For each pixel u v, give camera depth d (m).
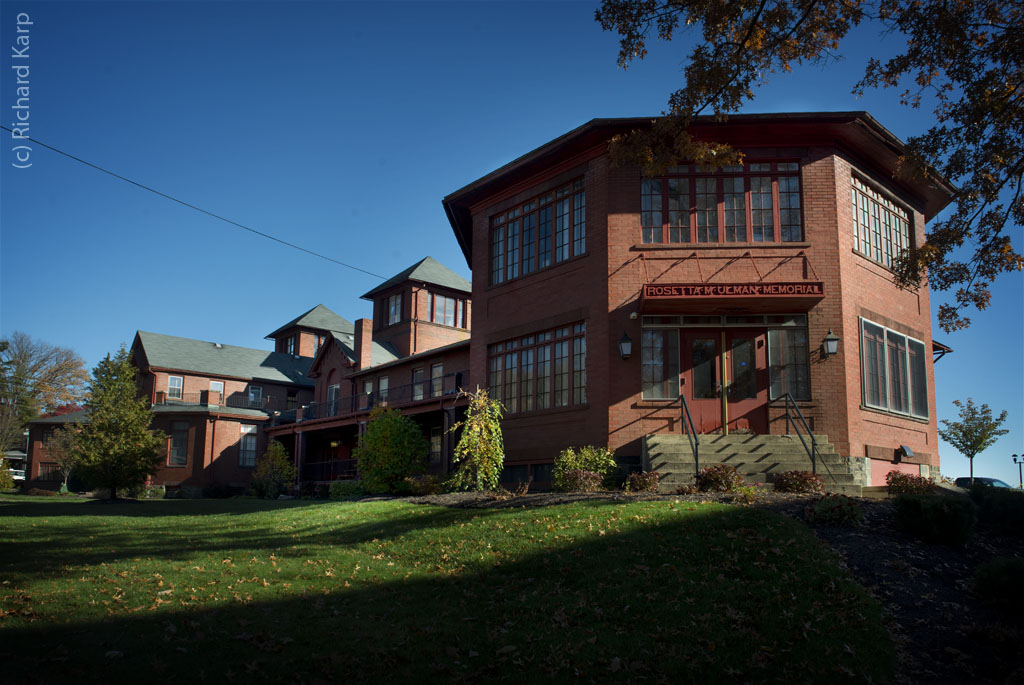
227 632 7.74
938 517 10.59
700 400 17.98
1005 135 11.91
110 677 6.38
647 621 8.23
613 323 18.44
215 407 42.28
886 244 20.38
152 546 13.30
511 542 11.36
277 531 15.25
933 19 11.45
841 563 9.59
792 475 14.10
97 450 28.62
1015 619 8.23
